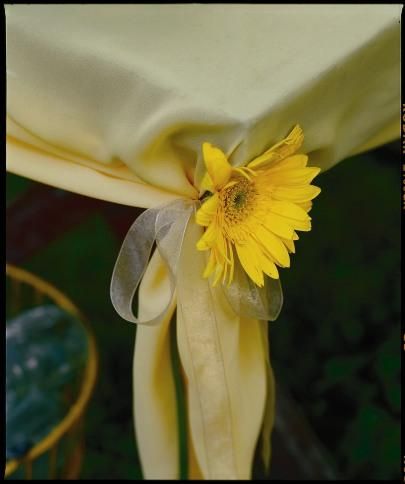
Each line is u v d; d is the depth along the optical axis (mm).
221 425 585
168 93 483
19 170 526
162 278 547
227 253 503
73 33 490
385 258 1114
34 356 855
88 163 525
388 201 1157
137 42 493
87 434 1018
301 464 982
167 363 616
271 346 1087
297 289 1117
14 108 510
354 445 973
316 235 1146
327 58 500
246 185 500
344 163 1175
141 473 981
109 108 498
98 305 1121
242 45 499
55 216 930
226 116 477
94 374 841
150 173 509
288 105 490
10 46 495
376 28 513
